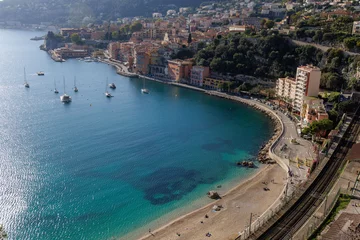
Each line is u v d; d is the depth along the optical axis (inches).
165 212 4648.1
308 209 4328.3
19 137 6835.6
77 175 5472.4
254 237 3838.6
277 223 4077.3
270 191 5118.1
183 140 7027.6
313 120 7052.2
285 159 5871.1
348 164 5472.4
